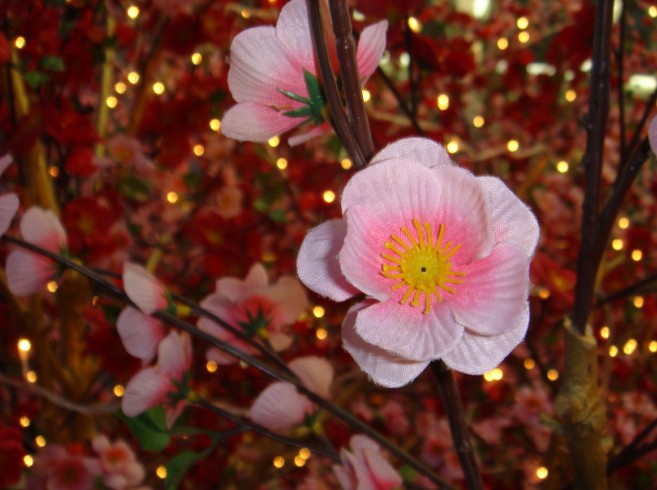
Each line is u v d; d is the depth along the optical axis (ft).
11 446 2.12
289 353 3.08
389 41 1.57
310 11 0.77
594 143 0.96
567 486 1.20
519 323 0.73
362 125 0.79
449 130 3.55
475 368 0.73
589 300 0.99
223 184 3.34
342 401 2.53
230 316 1.32
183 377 1.15
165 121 2.85
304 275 0.75
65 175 2.49
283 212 2.88
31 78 2.02
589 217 0.97
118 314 1.35
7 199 0.93
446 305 0.72
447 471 2.68
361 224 0.72
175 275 3.26
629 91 4.14
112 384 2.92
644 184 3.91
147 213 3.64
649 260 3.36
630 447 1.22
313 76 0.80
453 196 0.72
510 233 0.75
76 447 1.99
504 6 4.34
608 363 1.96
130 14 2.86
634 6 3.62
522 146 4.02
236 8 2.81
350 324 0.75
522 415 2.85
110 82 2.84
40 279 1.29
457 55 2.34
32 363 2.95
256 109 0.82
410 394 3.06
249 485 2.72
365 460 1.09
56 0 2.39
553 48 2.33
